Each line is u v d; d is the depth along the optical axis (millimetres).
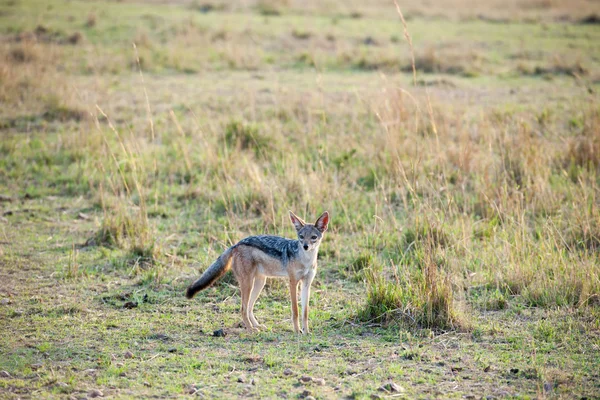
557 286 27344
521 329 24703
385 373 21219
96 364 21750
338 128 48750
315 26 86438
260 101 55719
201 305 27406
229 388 20156
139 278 29422
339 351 22984
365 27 87750
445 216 34594
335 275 30453
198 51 71875
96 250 32719
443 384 20484
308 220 35375
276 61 70438
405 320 25078
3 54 63625
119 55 68625
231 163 41750
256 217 36406
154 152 42531
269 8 96000
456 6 110375
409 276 27531
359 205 37594
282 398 19547
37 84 57250
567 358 22250
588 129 44688
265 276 25656
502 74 67062
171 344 23500
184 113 53000
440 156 35438
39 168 42906
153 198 38875
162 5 97375
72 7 89562
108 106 53281
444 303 25266
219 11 95875
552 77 65688
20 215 36750
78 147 45188
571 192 36906
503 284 28250
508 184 38531
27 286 28531
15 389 19891
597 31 89375
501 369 21484
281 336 24469
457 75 66875
